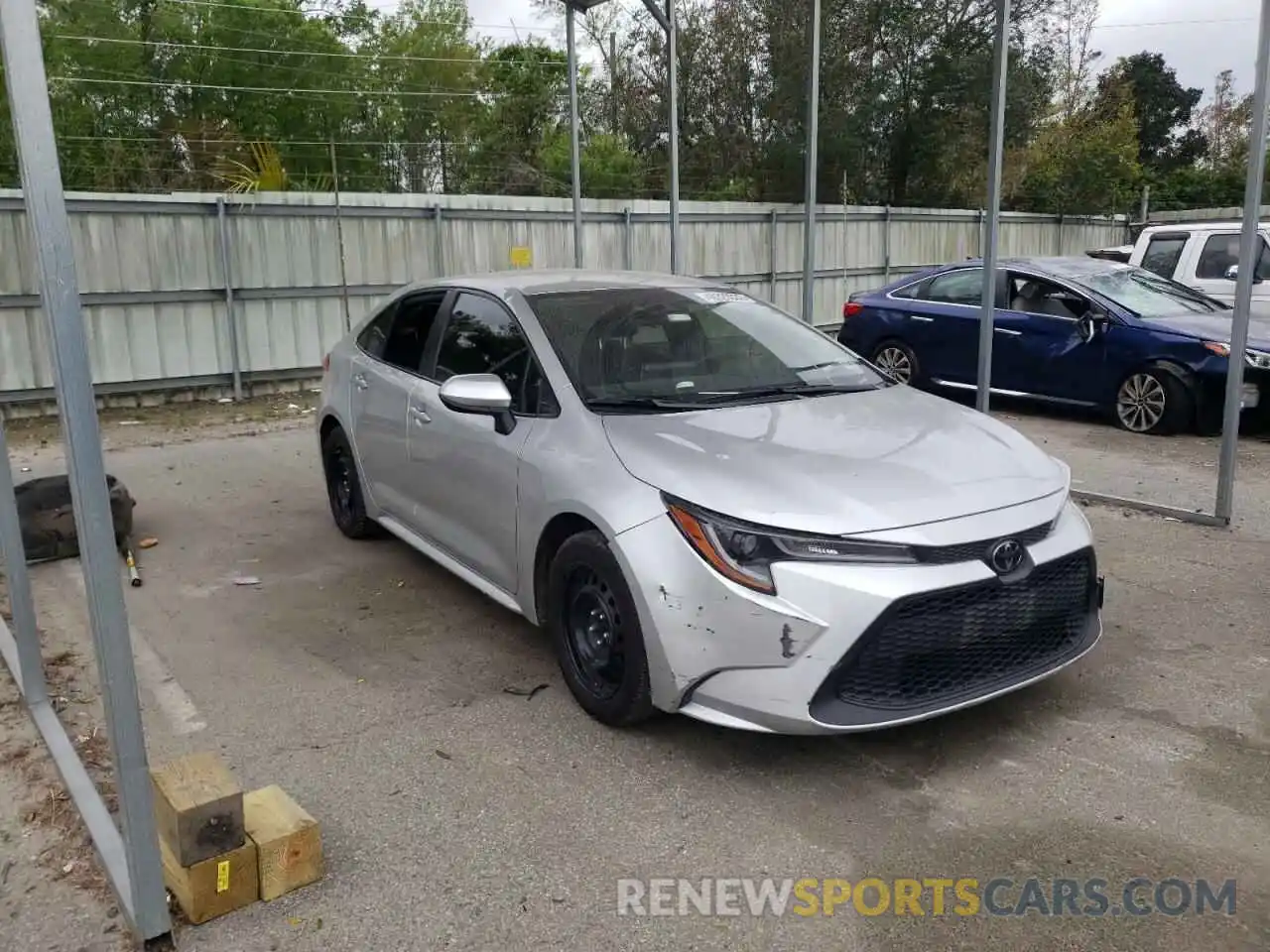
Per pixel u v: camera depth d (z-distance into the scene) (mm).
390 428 5234
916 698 3297
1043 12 24562
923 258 18656
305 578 5539
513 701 4039
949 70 23656
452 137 27016
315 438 9352
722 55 25000
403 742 3727
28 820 3264
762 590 3180
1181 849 3053
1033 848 3066
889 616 3154
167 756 3641
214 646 4648
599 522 3539
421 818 3240
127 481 7746
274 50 24859
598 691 3768
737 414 4031
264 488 7516
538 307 4523
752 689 3225
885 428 3957
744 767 3525
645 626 3395
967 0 23609
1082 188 26141
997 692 3436
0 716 3953
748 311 5000
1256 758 3564
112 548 2416
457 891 2885
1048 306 9875
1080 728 3783
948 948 2658
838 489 3373
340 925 2742
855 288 17547
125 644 2477
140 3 24297
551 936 2699
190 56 24234
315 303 11938
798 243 16406
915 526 3260
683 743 3684
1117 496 7043
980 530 3336
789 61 23266
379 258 12258
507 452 4152
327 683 4234
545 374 4191
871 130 24203
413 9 29875
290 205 11500
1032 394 9953
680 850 3066
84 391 2311
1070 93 35000
